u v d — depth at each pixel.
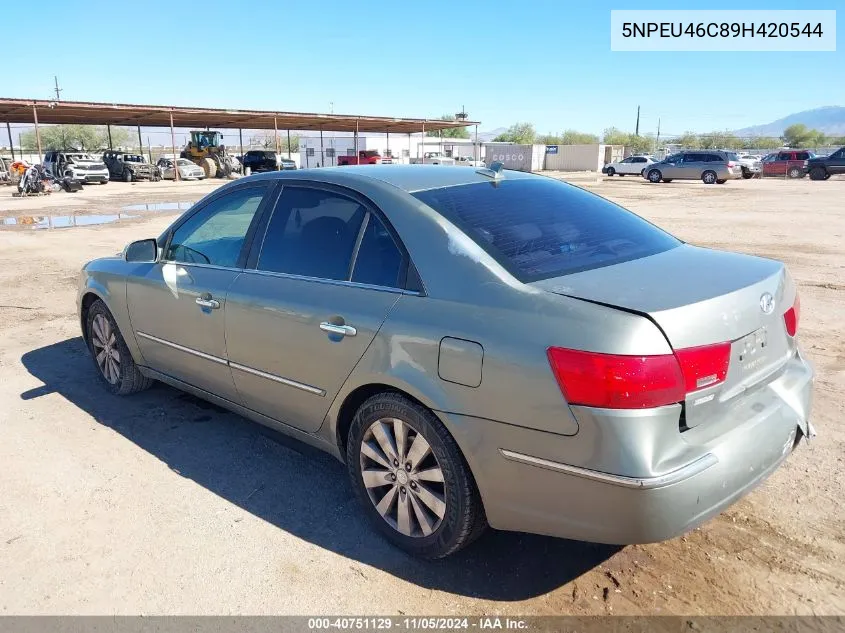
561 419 2.40
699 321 2.39
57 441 4.25
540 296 2.56
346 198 3.36
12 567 3.00
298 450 4.12
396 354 2.87
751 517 3.26
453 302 2.75
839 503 3.35
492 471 2.62
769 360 2.75
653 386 2.28
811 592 2.73
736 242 12.11
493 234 2.96
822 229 13.98
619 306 2.40
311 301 3.26
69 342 6.36
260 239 3.71
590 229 3.27
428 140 61.75
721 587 2.78
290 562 3.02
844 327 6.35
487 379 2.57
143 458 4.02
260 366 3.60
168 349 4.30
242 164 46.00
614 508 2.34
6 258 11.24
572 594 2.77
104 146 84.44
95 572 2.96
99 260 5.08
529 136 103.69
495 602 2.74
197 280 3.97
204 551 3.10
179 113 38.81
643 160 44.66
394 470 3.03
